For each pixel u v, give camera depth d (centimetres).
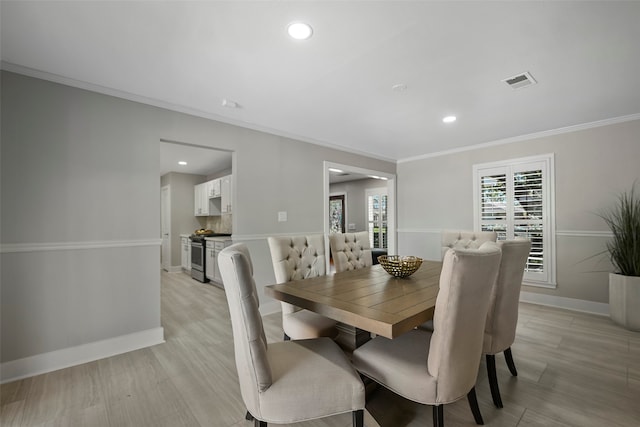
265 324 317
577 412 168
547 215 381
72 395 188
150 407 175
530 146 396
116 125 258
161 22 170
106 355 244
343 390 126
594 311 347
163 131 284
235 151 339
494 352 173
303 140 408
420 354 149
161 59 209
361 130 377
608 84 246
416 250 525
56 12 160
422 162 517
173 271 659
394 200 548
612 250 327
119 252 256
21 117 217
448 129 371
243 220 345
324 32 179
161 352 250
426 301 153
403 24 171
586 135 354
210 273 518
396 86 251
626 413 167
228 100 281
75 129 238
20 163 216
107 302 249
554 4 155
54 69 222
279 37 184
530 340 269
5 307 209
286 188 388
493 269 134
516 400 179
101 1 152
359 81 242
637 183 323
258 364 118
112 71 225
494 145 430
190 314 352
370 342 164
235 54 203
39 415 168
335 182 873
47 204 226
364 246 288
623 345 257
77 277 237
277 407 119
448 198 482
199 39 186
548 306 376
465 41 187
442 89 256
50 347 223
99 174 249
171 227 662
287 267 222
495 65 216
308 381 124
